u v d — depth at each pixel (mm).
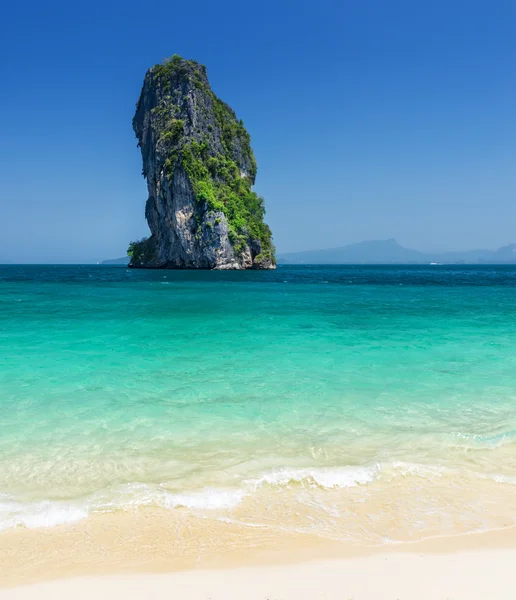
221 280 55469
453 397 8141
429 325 16594
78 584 3539
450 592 3438
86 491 4945
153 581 3576
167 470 5414
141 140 106688
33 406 7492
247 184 108312
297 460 5699
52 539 4133
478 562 3816
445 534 4242
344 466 5500
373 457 5816
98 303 24578
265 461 5652
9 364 10219
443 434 6508
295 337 13875
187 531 4270
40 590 3459
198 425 6781
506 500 4879
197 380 9047
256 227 102312
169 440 6258
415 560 3838
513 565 3779
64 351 11648
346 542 4109
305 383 8883
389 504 4762
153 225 108625
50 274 77750
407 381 9062
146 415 7152
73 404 7605
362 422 6961
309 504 4742
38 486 5027
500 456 5906
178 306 23250
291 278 65188
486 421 7043
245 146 114062
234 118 116688
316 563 3801
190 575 3648
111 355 11211
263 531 4281
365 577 3615
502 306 23922
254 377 9281
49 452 5859
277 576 3631
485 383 8961
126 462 5613
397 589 3471
